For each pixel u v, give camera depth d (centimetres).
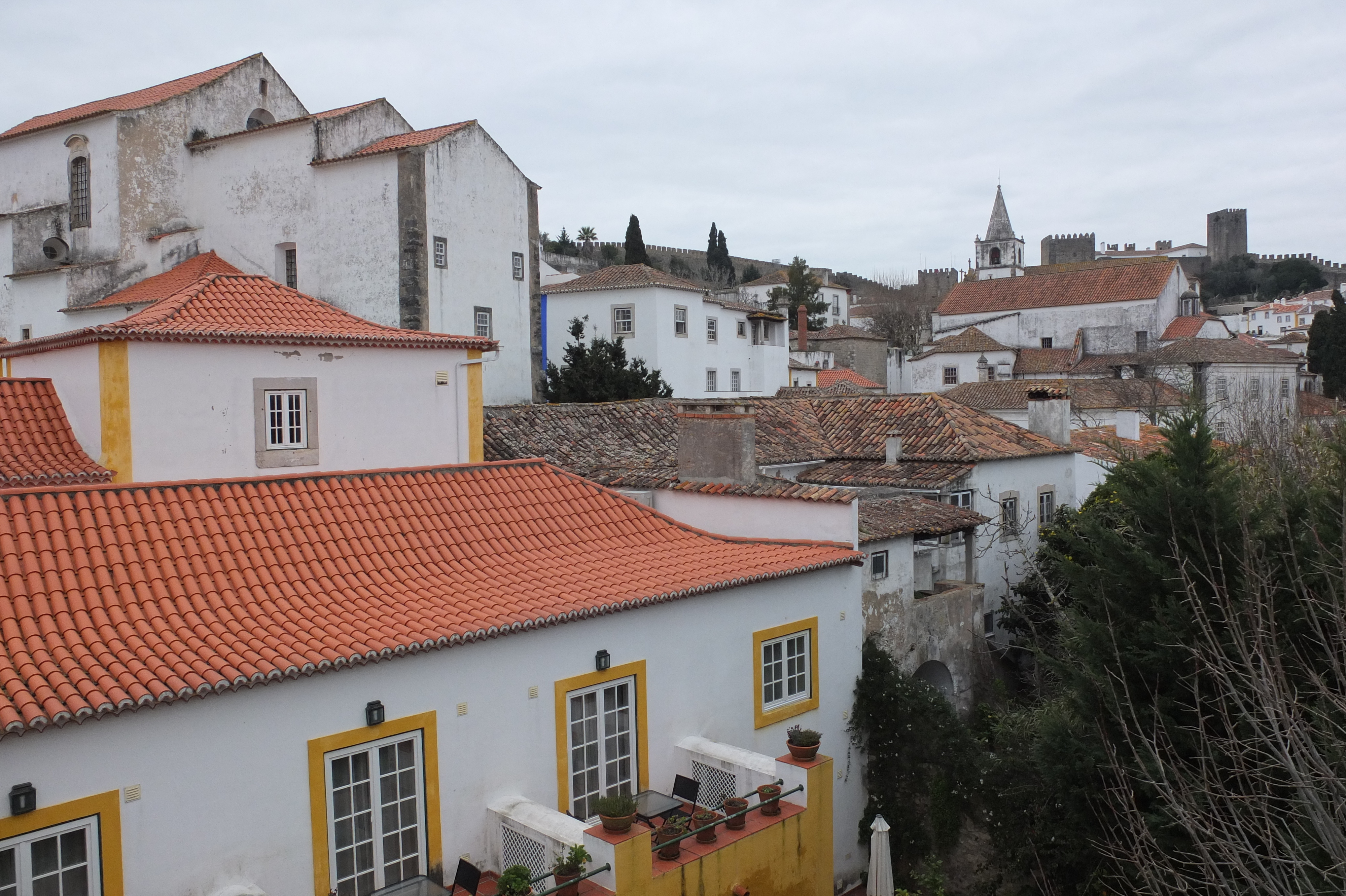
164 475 1516
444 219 2967
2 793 798
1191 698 1218
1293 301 9406
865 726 1606
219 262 3116
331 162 2941
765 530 1695
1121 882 1230
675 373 4256
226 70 3347
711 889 1115
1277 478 1388
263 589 1112
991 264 8544
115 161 3020
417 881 1024
